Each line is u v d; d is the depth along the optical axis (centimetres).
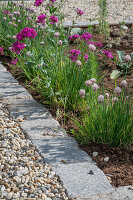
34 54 488
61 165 305
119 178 296
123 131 338
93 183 280
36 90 471
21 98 443
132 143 346
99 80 471
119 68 549
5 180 278
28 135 354
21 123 379
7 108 414
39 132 361
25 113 401
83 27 738
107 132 342
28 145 338
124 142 343
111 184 287
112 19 810
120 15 854
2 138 346
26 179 282
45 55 490
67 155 321
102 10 703
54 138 352
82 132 356
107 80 505
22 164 304
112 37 686
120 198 264
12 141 339
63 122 394
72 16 827
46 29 534
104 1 695
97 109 354
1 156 311
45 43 523
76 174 292
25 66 504
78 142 353
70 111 417
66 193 268
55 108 423
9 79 498
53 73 439
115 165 315
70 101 424
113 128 342
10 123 377
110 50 618
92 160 319
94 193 267
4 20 616
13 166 299
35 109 412
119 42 652
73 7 930
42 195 263
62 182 280
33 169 299
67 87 423
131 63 538
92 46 353
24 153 322
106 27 691
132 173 303
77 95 419
